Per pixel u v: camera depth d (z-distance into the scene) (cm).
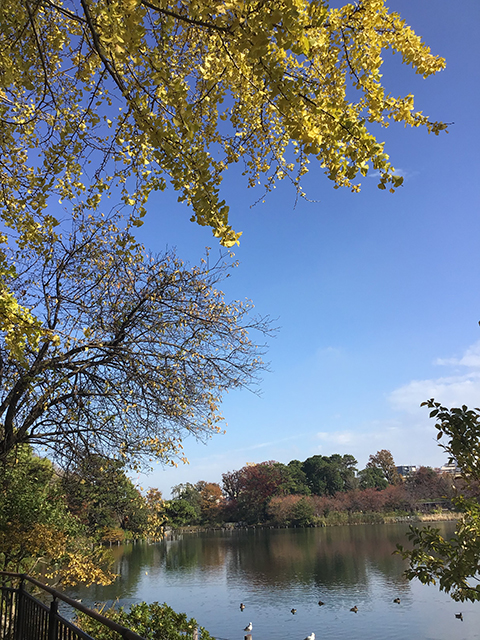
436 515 7362
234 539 6044
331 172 314
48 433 782
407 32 381
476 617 1822
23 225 527
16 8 354
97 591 2436
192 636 836
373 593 2375
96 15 318
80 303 756
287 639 1670
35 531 1006
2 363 636
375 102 391
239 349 815
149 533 955
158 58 318
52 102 451
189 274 828
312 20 294
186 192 327
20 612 462
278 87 278
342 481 8738
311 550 4225
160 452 784
